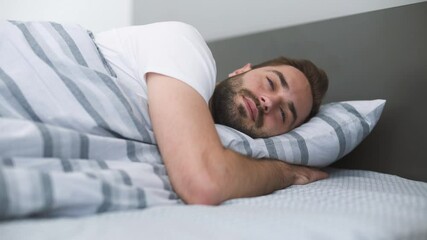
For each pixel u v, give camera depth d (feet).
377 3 4.33
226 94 3.74
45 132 2.11
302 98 3.81
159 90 2.73
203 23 5.65
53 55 2.74
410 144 3.93
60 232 1.59
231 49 5.48
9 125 2.03
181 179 2.42
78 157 2.28
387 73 4.12
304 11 4.84
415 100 3.92
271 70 3.83
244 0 5.22
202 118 2.62
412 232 1.95
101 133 2.52
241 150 3.16
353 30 4.40
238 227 1.78
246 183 2.60
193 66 2.89
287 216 1.95
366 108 3.85
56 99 2.48
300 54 4.82
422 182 3.65
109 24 5.78
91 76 2.72
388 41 4.13
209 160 2.45
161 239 1.59
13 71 2.55
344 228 1.78
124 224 1.76
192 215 2.00
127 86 3.00
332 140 3.68
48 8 6.58
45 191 1.74
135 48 3.18
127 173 2.29
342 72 4.47
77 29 3.10
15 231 1.56
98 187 1.98
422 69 3.89
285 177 3.23
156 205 2.27
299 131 3.69
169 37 3.05
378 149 4.17
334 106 4.04
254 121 3.61
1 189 1.61
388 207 2.22
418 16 3.94
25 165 1.96
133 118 2.72
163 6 5.57
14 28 2.83
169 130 2.55
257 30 5.27
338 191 2.82
